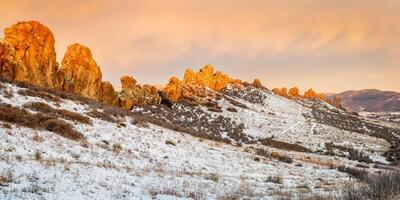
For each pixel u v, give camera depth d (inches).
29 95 1391.5
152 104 3314.5
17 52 1855.3
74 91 2183.8
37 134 892.0
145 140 1288.1
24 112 1080.8
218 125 3009.4
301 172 1263.5
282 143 2568.9
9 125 891.4
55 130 999.6
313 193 727.7
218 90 4842.5
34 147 765.3
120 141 1152.2
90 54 2353.6
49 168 598.5
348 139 3041.3
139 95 3196.4
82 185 523.8
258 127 3125.0
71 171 616.4
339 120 4463.6
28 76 1859.0
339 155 2347.4
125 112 1808.6
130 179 667.4
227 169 1103.0
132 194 528.7
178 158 1128.8
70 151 836.0
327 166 1589.6
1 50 1760.6
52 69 2059.5
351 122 4443.9
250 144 2421.3
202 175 896.9
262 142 2554.1
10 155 633.0
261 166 1275.8
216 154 1373.0
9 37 1873.8
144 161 969.5
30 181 481.7
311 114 4537.4
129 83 3230.8
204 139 1787.6
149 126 1615.4
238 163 1262.3
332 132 3312.0
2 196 385.1
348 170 1428.4
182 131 1849.2
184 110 3410.4
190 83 4566.9
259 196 646.5
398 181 479.2
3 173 488.1
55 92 1644.9
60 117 1205.1
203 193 620.1
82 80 2237.9
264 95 5137.8
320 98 6628.9
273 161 1488.7
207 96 4173.2
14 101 1235.9
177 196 560.1
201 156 1261.1
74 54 2285.9
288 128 3245.6
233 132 2805.1
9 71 1748.3
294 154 2053.4
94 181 573.6
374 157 2368.4
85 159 797.2
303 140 2787.9
